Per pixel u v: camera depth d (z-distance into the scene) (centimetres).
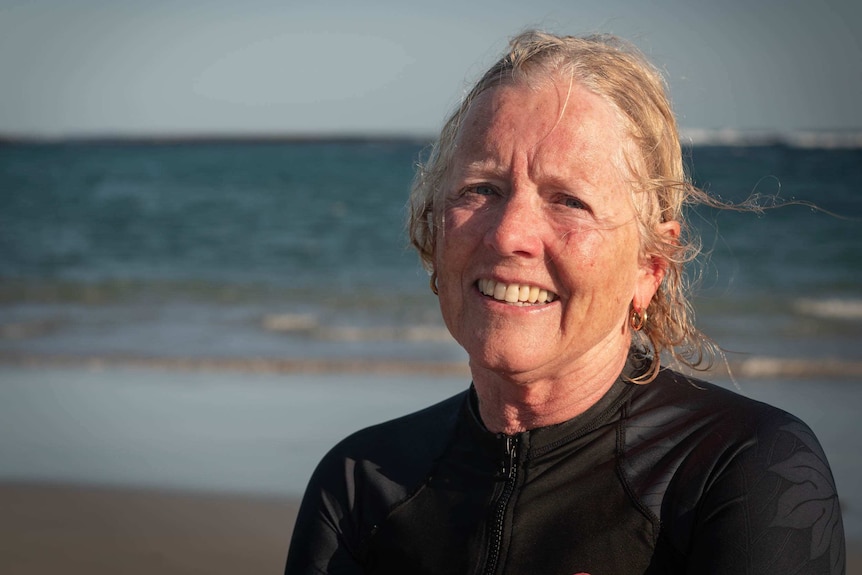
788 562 136
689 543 144
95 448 720
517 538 154
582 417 160
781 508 138
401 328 1220
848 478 605
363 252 2139
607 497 152
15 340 1159
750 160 4309
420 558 162
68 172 4562
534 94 152
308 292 1602
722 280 1622
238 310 1416
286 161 5428
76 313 1395
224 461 680
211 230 2575
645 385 164
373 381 903
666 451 152
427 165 181
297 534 179
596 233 148
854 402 805
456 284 156
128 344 1128
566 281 148
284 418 777
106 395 874
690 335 179
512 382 158
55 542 558
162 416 798
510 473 160
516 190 150
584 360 158
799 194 3219
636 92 157
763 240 1995
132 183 3981
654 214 161
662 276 164
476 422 169
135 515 598
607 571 146
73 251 2234
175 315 1368
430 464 171
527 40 163
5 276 1855
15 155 6131
